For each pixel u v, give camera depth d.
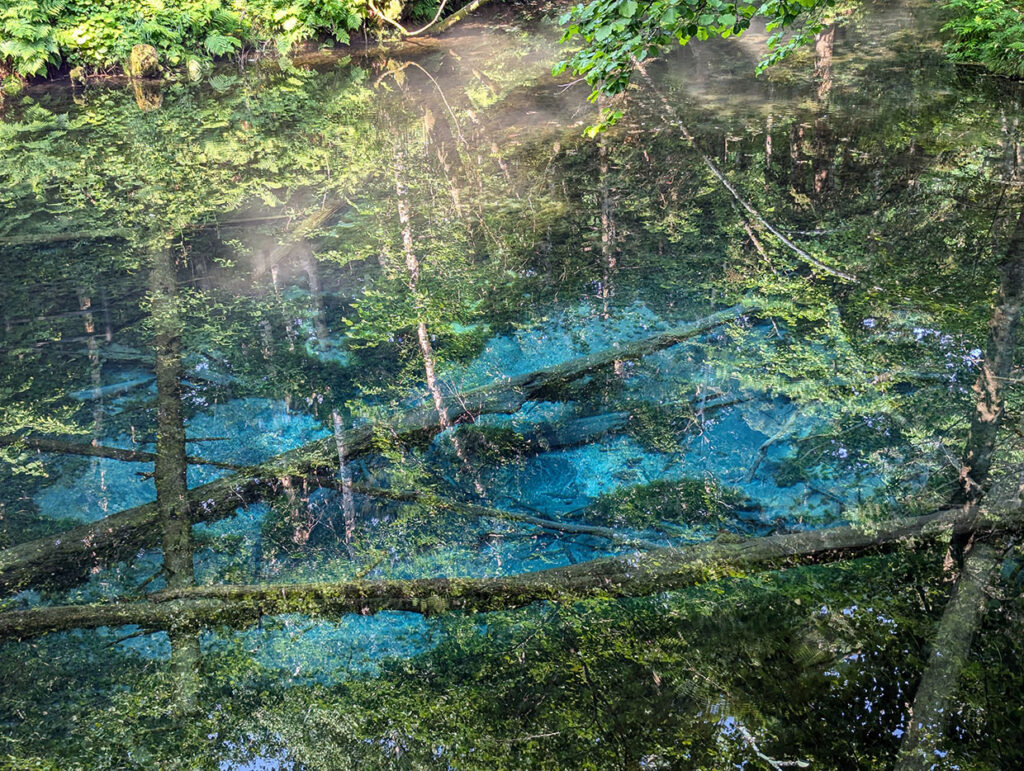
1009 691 2.61
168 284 6.06
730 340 4.90
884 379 4.32
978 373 4.24
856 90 9.45
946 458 3.68
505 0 16.06
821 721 2.59
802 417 4.17
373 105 10.55
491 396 4.63
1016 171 6.82
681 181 7.29
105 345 5.33
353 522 3.75
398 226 6.91
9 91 11.31
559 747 2.57
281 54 13.27
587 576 3.26
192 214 7.27
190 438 4.39
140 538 3.67
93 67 12.06
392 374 4.91
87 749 2.64
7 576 3.43
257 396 4.75
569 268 5.99
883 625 2.90
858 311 4.98
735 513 3.64
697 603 3.09
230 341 5.31
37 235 6.83
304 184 7.94
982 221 5.96
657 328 5.15
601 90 4.64
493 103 10.22
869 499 3.54
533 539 3.60
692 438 4.19
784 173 7.25
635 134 8.56
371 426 4.41
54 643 3.08
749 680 2.75
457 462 4.15
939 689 2.63
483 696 2.78
